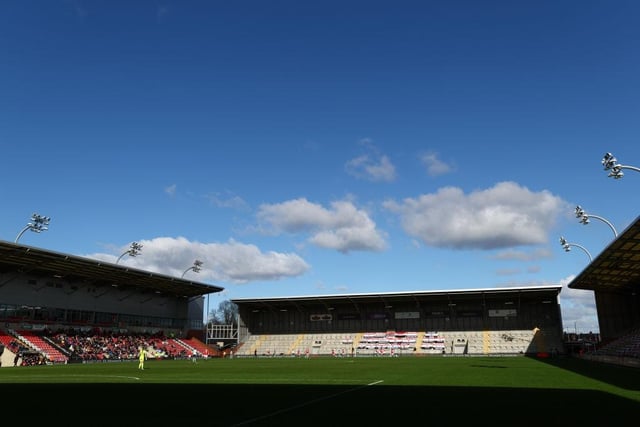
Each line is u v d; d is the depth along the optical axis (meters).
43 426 13.15
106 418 14.48
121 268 69.69
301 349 97.44
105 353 70.25
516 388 22.86
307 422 13.50
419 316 96.06
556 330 87.31
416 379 29.53
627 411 15.07
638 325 65.56
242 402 18.36
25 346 60.91
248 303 100.19
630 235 42.25
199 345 93.69
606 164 35.97
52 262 63.66
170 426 13.05
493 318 91.69
